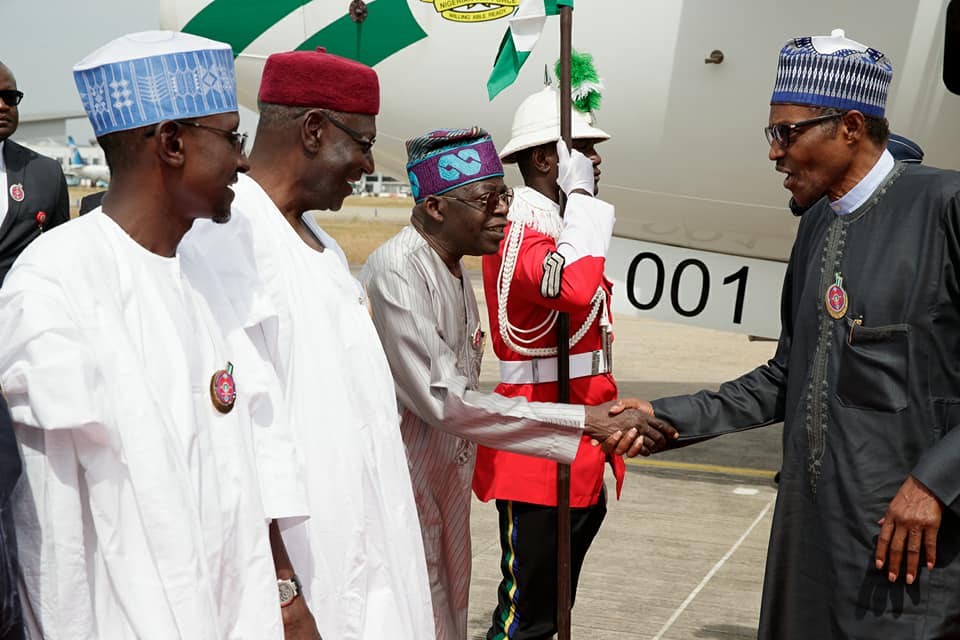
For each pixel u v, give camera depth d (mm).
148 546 1590
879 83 2279
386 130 5891
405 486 2262
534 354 3078
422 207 2701
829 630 2361
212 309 1906
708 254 5746
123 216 1715
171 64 1679
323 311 2137
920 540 2170
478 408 2660
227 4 5574
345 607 2104
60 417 1512
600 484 3133
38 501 1561
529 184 3209
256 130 2219
